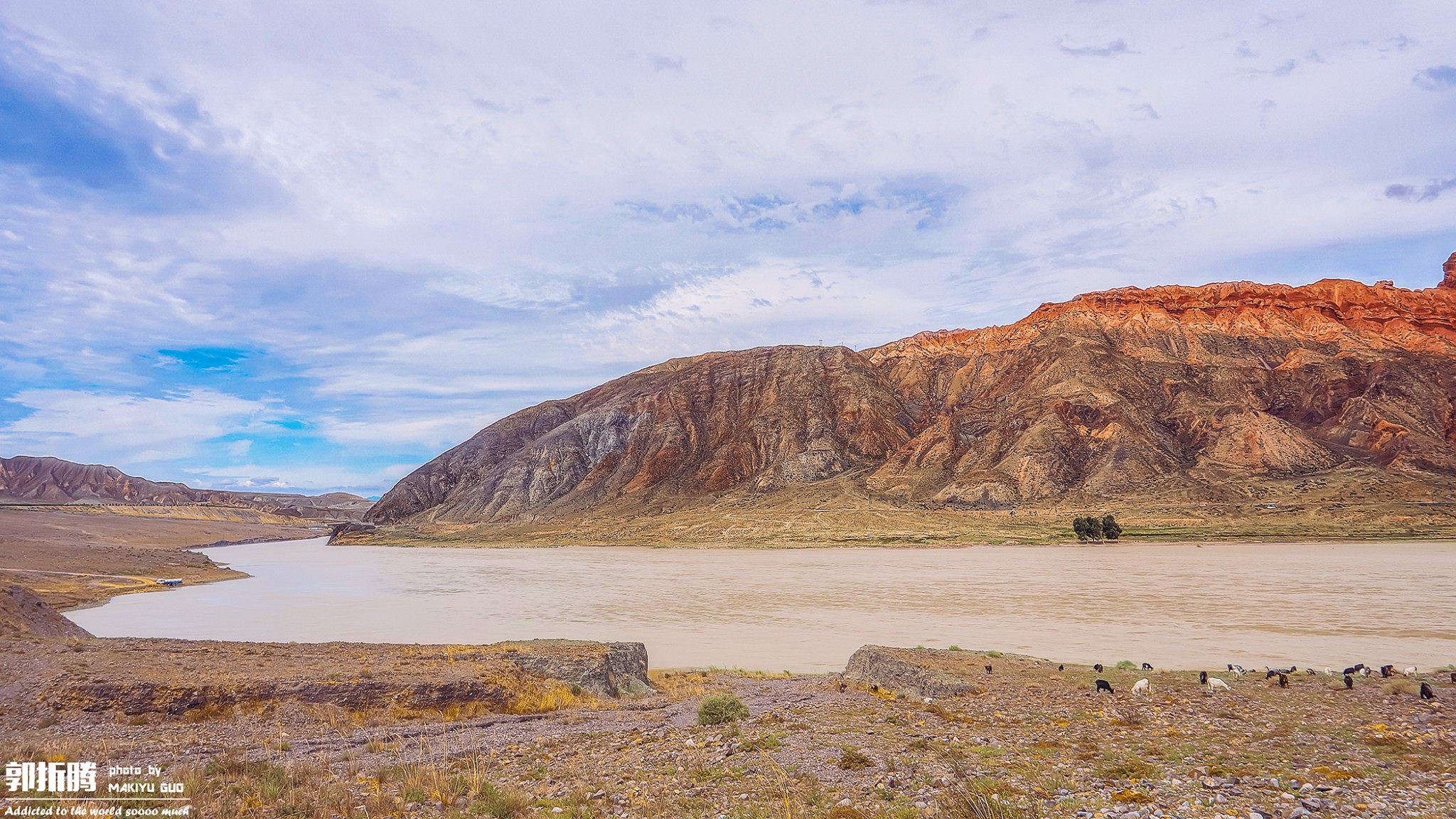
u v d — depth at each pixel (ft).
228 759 49.29
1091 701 76.13
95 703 73.87
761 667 140.67
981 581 296.10
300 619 212.23
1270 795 38.40
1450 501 529.86
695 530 645.51
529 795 42.96
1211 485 625.00
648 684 112.68
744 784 44.32
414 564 466.70
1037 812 35.73
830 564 396.78
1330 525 500.33
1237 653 142.20
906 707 75.41
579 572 379.96
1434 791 38.68
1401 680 83.66
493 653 105.19
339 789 42.34
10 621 127.54
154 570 361.10
